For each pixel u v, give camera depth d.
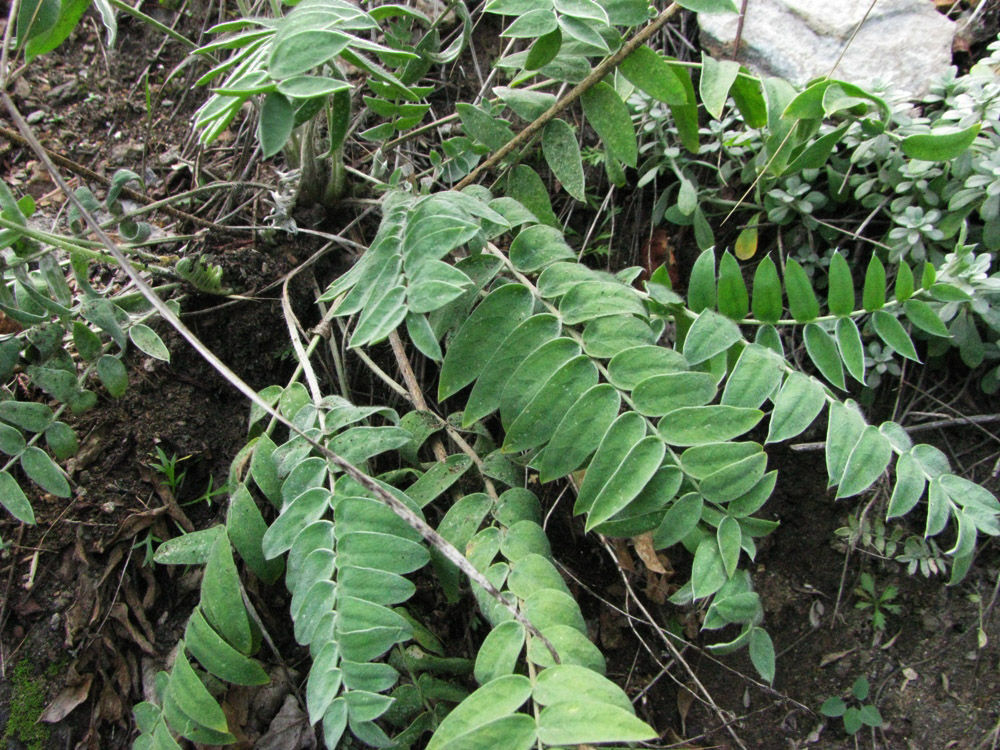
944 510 0.22
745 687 0.29
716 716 0.29
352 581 0.21
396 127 0.27
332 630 0.21
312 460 0.23
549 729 0.18
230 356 0.30
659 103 0.31
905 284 0.25
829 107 0.25
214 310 0.30
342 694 0.21
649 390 0.22
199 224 0.31
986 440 0.29
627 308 0.23
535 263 0.25
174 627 0.28
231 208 0.33
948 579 0.28
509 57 0.27
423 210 0.23
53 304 0.24
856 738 0.28
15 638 0.27
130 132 0.37
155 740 0.22
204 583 0.22
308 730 0.27
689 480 0.22
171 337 0.30
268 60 0.20
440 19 0.28
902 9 0.31
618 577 0.30
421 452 0.30
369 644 0.21
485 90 0.35
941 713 0.28
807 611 0.30
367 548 0.22
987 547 0.28
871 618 0.29
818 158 0.27
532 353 0.23
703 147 0.31
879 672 0.29
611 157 0.28
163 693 0.23
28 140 0.21
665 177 0.34
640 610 0.30
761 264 0.24
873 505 0.29
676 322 0.26
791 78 0.32
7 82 0.23
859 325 0.30
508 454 0.25
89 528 0.28
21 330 0.30
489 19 0.37
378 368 0.29
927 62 0.30
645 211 0.34
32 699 0.27
